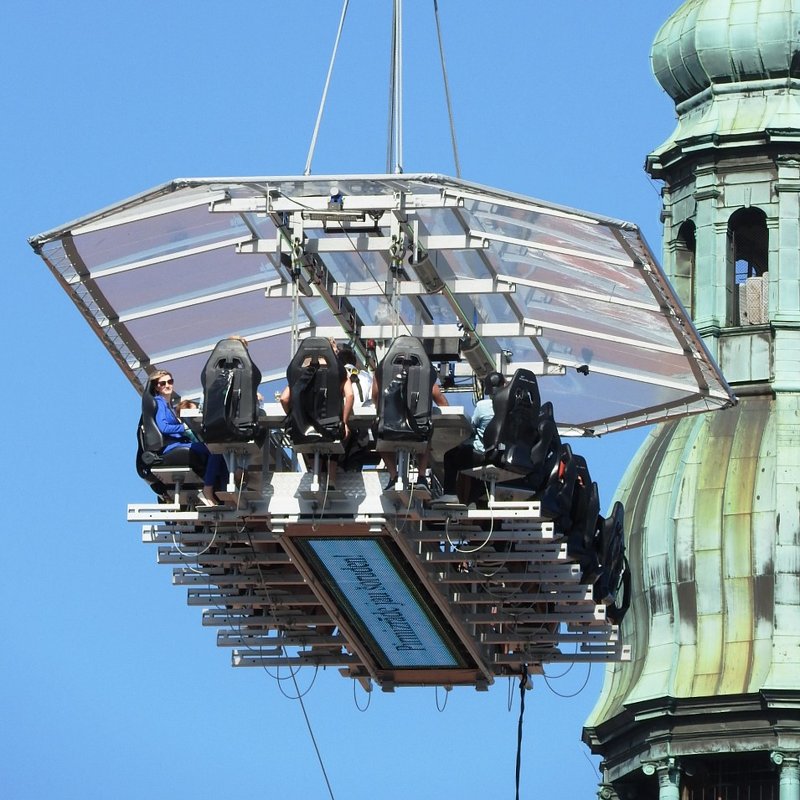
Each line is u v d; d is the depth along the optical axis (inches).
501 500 4768.7
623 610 5113.2
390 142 4972.9
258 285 4995.1
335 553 4840.1
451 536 4805.6
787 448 7160.4
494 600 4990.2
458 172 5049.2
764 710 6909.5
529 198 4751.5
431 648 5108.3
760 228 7421.3
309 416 4594.0
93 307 5027.1
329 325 5113.2
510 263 4950.8
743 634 7047.2
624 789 7135.8
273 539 4820.4
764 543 7091.5
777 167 7372.1
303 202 4810.5
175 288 5007.4
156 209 4854.8
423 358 4584.2
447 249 4864.7
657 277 4884.4
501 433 4690.0
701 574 7111.2
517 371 4709.6
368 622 5049.2
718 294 7332.7
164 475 4717.0
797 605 7047.2
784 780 6879.9
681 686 6983.3
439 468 4722.0
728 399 5187.0
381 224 4817.9
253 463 4675.2
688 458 7214.6
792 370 7253.9
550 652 5167.3
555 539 4867.1
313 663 5191.9
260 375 4630.9
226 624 5123.0
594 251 4852.4
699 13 7529.5
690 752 6953.7
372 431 4608.8
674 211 7465.6
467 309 4995.1
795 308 7288.4
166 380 4736.7
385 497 4704.7
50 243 4921.3
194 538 4817.9
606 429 5280.5
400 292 4921.3
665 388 5196.9
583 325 5068.9
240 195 4825.3
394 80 4982.8
